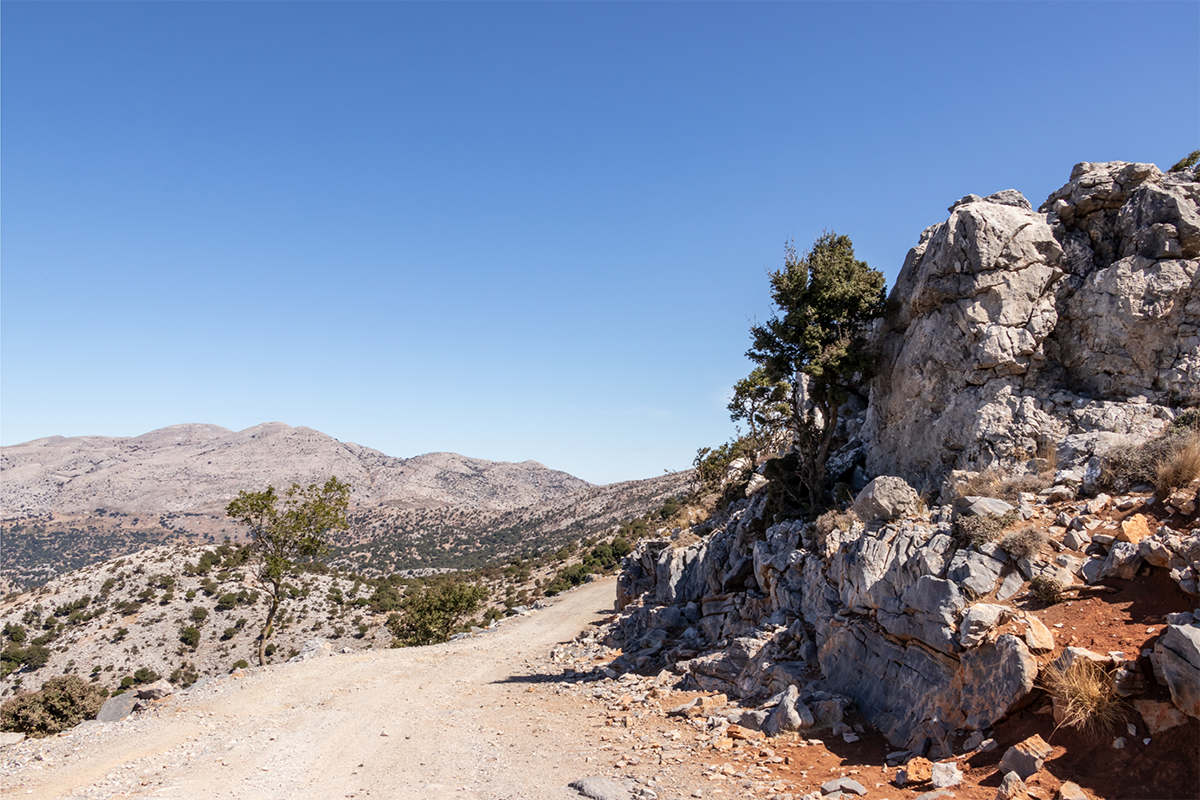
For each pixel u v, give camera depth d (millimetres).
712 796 9742
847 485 22438
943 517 13273
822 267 22062
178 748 15461
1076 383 17312
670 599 28312
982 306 17953
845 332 21828
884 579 13047
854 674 13258
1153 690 7887
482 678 24344
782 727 12219
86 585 104375
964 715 9898
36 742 17656
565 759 12859
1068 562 10633
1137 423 15125
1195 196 16547
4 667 82375
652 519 95875
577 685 21016
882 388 22078
